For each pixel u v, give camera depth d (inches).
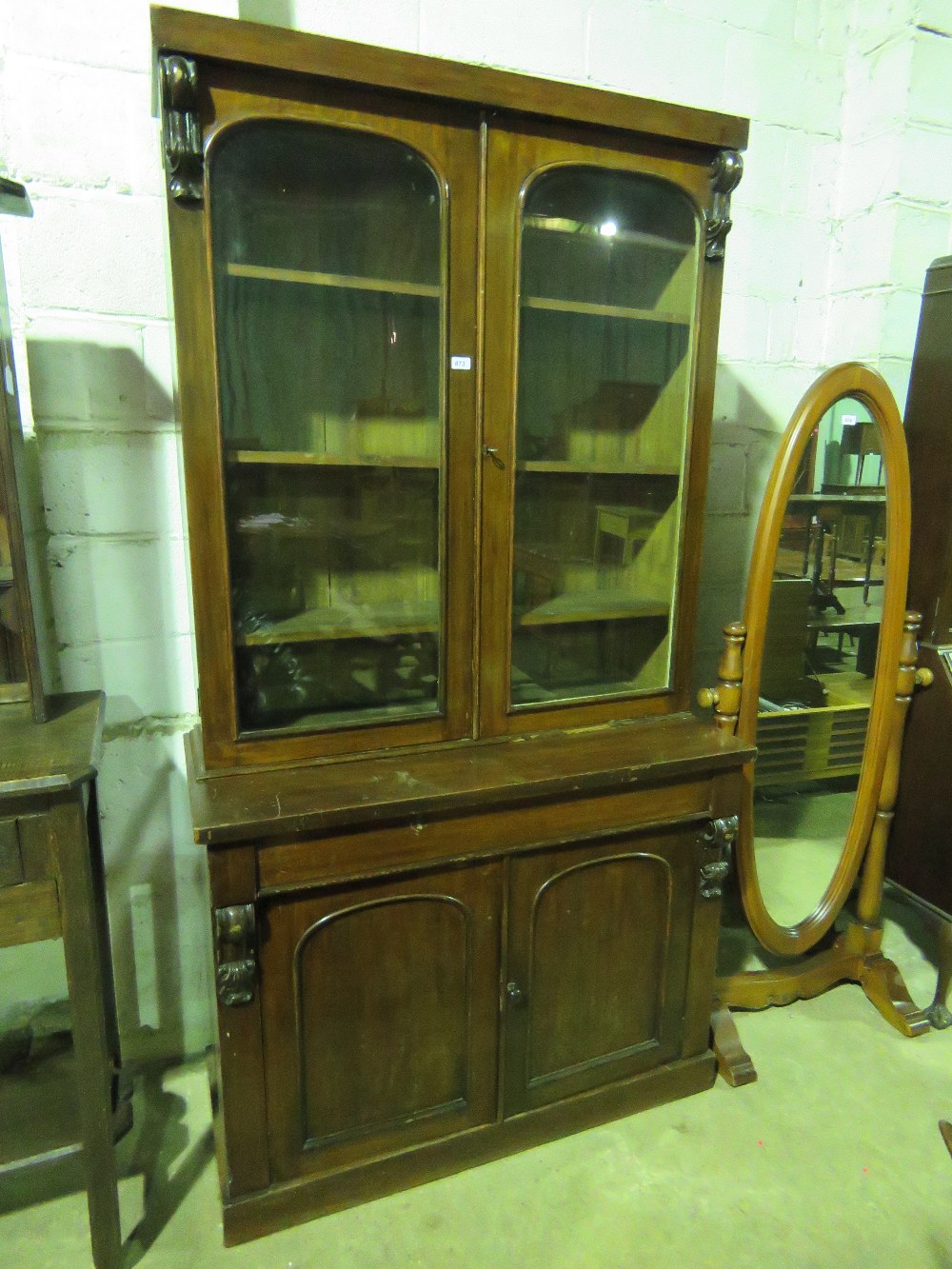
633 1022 58.9
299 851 45.4
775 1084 63.2
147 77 52.9
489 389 48.7
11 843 41.6
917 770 71.3
